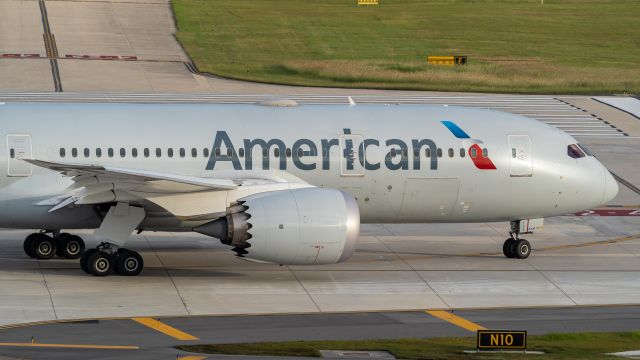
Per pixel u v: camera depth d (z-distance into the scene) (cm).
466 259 13462
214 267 12556
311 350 9106
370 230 15125
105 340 9275
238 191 11794
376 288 11744
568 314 10825
